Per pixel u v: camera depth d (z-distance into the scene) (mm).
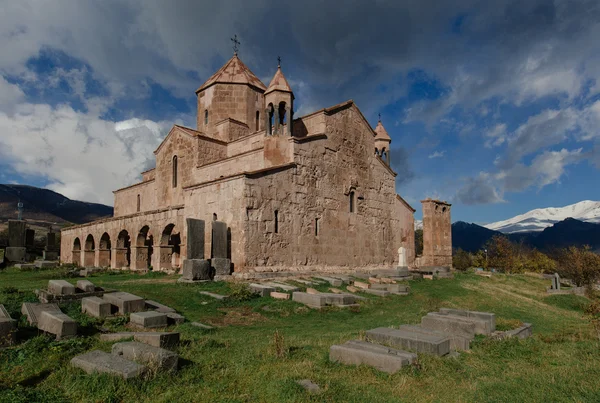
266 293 17547
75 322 10016
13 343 9297
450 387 7324
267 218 22672
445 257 39094
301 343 10250
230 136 30312
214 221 21578
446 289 23859
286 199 24062
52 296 12828
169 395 6598
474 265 65125
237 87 32156
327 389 6879
